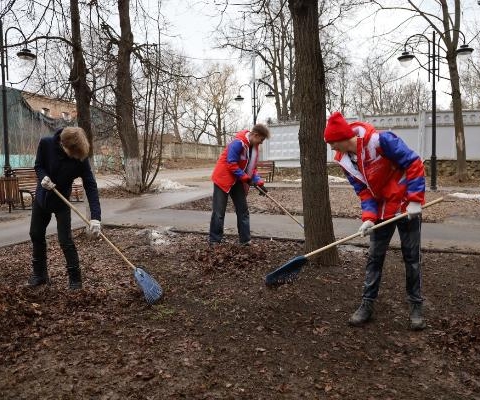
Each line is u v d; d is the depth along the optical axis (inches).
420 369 129.9
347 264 216.1
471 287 189.6
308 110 198.7
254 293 182.2
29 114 863.7
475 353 137.3
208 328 154.1
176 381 122.5
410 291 155.4
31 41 260.4
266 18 332.8
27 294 181.0
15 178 463.2
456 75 650.8
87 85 272.2
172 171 1301.7
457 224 330.3
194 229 313.6
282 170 810.2
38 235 193.6
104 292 185.6
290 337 147.9
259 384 121.5
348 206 428.8
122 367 129.3
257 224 333.4
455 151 710.5
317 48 194.2
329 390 118.6
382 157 146.6
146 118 580.7
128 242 281.3
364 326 156.2
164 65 407.2
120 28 492.7
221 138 2161.7
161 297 176.7
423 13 591.2
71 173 184.5
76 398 115.3
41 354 136.9
